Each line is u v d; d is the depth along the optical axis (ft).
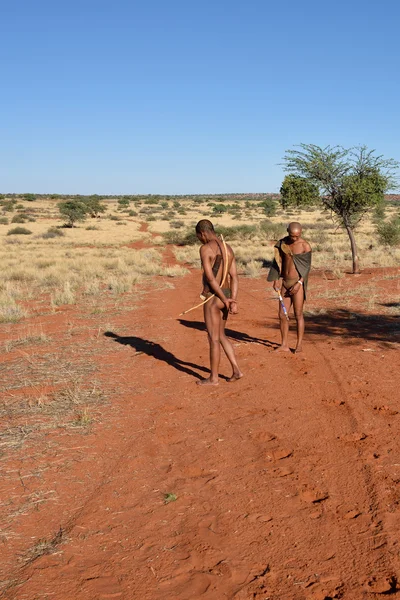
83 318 35.32
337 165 56.44
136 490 12.08
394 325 28.99
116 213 334.44
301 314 23.54
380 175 55.98
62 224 236.43
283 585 8.81
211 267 18.67
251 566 9.34
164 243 139.54
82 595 8.68
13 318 35.76
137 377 20.75
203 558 9.59
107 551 9.87
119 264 75.61
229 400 17.87
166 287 52.47
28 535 10.42
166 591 8.76
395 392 17.99
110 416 16.63
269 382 19.61
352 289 43.47
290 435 14.80
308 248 23.31
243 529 10.44
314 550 9.68
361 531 10.17
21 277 65.98
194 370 21.56
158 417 16.49
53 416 16.65
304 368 21.33
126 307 39.55
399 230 94.27
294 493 11.71
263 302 39.52
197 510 11.18
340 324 29.89
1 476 12.80
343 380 19.47
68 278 61.21
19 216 258.37
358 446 13.88
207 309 19.10
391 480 11.99
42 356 24.43
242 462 13.28
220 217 274.36
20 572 9.30
